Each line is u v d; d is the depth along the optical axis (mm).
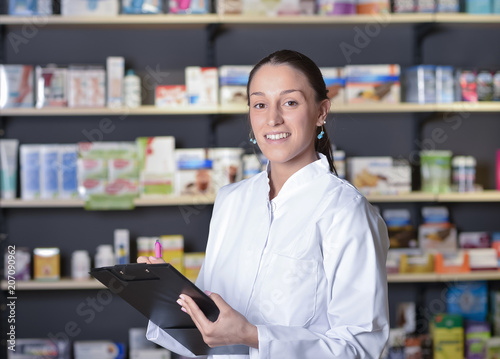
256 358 1136
